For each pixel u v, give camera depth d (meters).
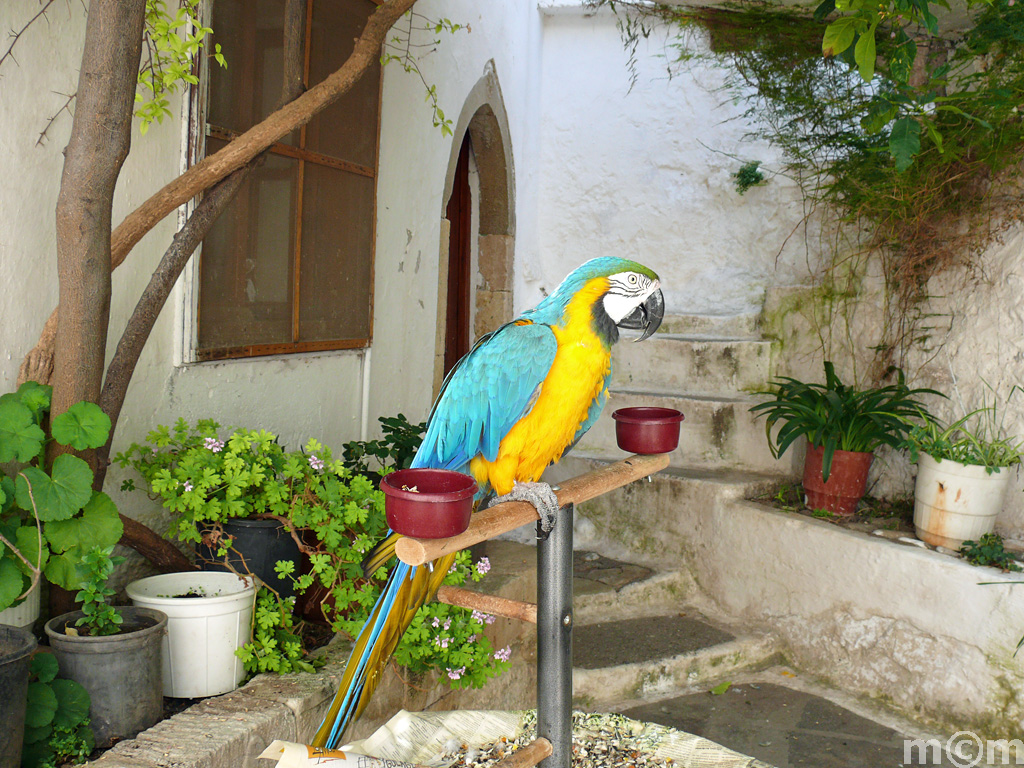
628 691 3.58
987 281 3.91
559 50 5.93
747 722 3.37
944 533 3.51
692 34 5.54
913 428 3.81
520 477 2.00
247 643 2.34
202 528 2.57
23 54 2.18
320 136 3.32
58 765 1.88
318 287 3.39
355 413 3.77
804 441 4.55
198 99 2.65
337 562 2.52
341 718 1.50
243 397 3.03
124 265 2.51
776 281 5.45
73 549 2.02
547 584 1.58
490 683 3.44
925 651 3.39
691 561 4.46
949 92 4.26
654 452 1.85
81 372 2.06
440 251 4.57
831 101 4.88
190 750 1.92
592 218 5.95
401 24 3.89
